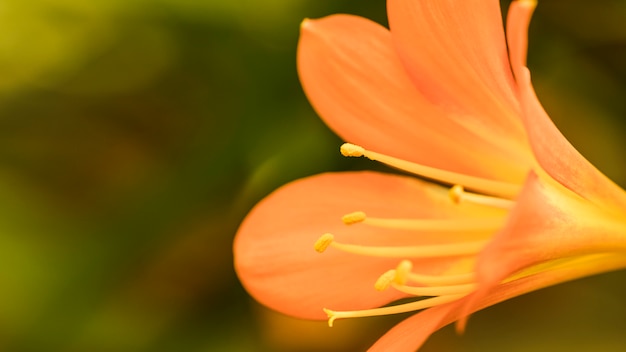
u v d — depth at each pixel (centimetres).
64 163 39
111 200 37
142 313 37
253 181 36
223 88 37
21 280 37
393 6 31
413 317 30
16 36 37
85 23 37
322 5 36
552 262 30
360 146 33
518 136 31
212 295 38
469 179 32
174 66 37
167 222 37
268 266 32
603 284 36
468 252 31
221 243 38
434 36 31
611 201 30
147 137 38
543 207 29
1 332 37
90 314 37
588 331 36
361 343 38
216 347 37
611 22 36
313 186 33
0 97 37
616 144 36
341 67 32
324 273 32
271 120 37
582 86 36
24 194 38
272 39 37
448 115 32
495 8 30
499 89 30
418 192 32
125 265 37
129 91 38
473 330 37
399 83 32
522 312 36
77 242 37
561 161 30
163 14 36
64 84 38
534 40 36
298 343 38
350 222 31
